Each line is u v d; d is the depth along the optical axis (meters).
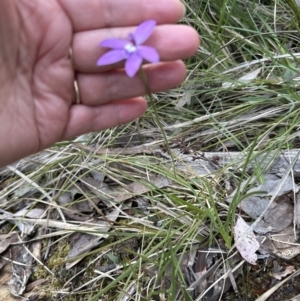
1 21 0.17
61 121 0.20
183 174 0.24
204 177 0.23
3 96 0.19
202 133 0.25
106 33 0.19
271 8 0.30
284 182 0.22
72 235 0.23
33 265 0.23
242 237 0.20
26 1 0.18
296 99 0.24
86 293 0.21
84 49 0.19
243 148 0.24
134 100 0.20
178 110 0.26
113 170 0.24
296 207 0.21
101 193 0.24
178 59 0.18
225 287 0.20
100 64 0.16
